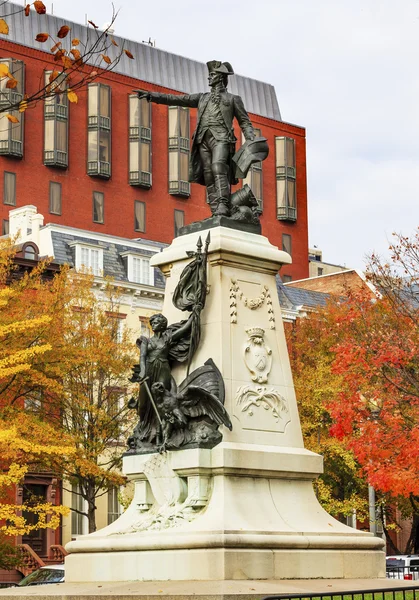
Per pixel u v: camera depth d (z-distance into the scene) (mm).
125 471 17953
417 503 47125
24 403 41906
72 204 81688
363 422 29391
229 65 19812
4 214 78000
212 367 17562
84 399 41656
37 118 80562
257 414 17797
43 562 46406
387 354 29906
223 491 16812
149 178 85688
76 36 85188
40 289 39969
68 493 51438
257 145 19141
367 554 17531
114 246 59750
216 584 14906
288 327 50125
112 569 17109
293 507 17562
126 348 44250
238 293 18266
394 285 34000
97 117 83438
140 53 89125
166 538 16359
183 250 18688
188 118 88938
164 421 17469
